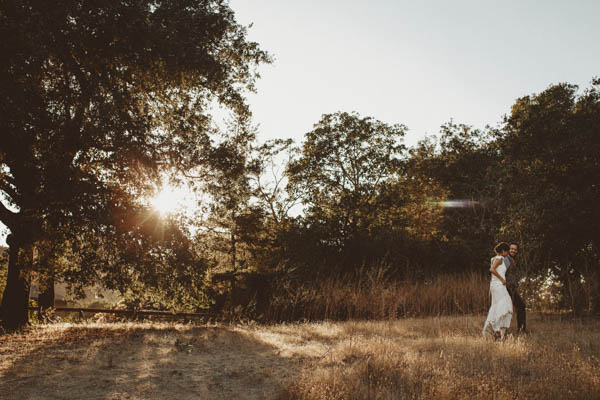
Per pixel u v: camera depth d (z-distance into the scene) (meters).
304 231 32.78
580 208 14.87
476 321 11.04
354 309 12.77
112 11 10.37
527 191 16.97
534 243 15.04
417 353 6.44
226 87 15.56
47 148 11.23
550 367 5.46
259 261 29.88
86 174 11.15
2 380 5.54
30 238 11.11
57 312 16.62
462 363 5.80
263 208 33.59
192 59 11.72
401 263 29.14
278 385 5.27
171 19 11.80
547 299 12.18
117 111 11.33
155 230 12.20
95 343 8.61
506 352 6.36
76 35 10.04
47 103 10.91
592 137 15.11
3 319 11.98
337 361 6.42
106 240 11.52
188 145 13.41
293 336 9.57
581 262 16.05
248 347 8.15
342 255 30.62
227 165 14.12
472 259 28.53
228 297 27.20
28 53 9.41
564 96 18.14
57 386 5.27
